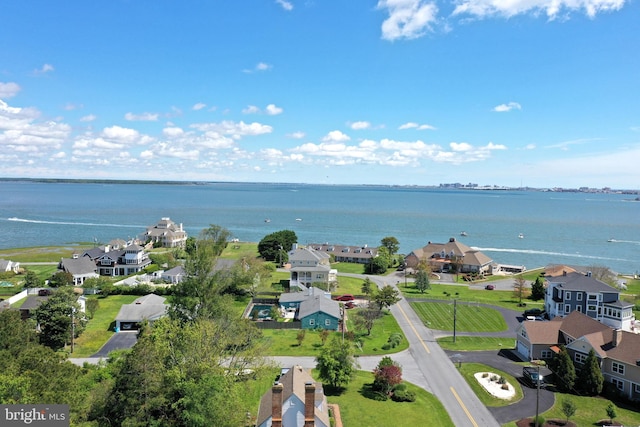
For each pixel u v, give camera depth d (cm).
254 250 17038
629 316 8162
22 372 3856
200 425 3862
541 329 6969
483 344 7550
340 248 15688
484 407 5391
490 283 12575
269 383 5812
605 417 5172
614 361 5894
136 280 11119
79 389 4225
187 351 4834
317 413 4294
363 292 10775
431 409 5322
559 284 8956
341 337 7769
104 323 8256
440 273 13788
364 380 6147
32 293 10144
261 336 7325
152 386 4081
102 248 14112
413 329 8319
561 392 5812
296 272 11106
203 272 7625
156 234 18138
